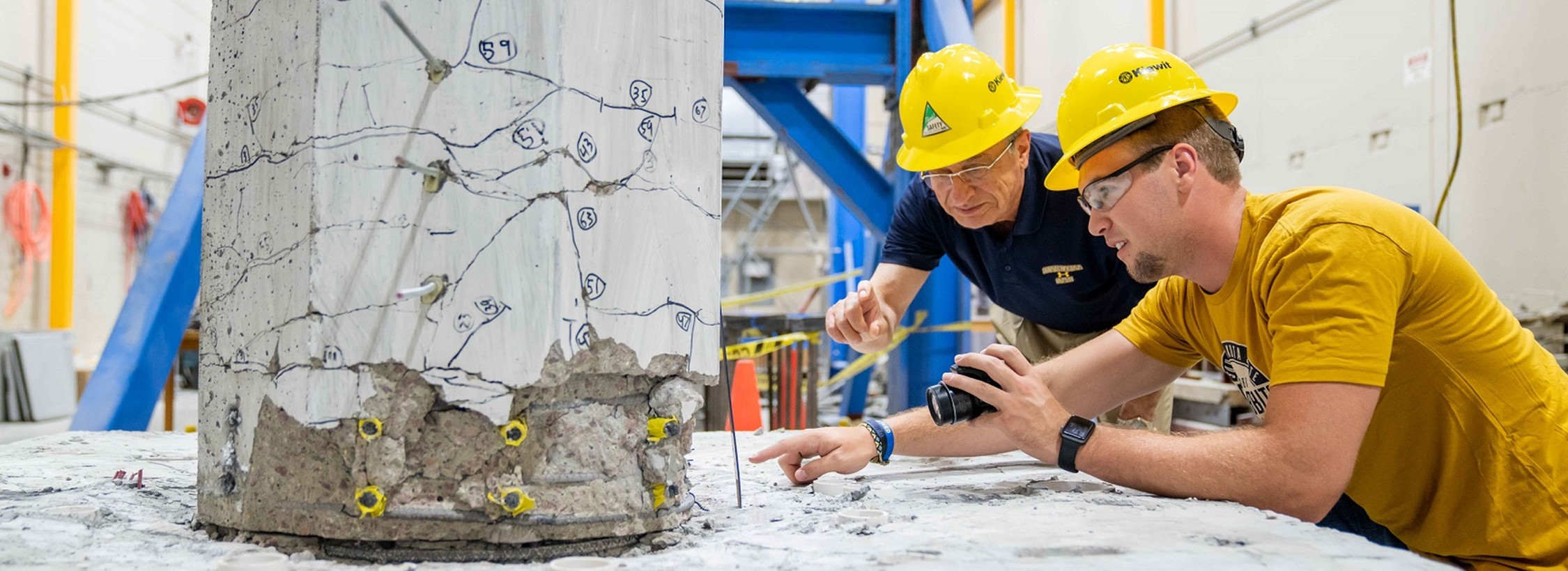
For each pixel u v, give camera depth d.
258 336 1.31
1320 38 4.84
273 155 1.30
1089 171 1.51
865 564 1.15
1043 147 2.20
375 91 1.22
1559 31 3.63
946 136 2.04
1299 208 1.45
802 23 4.04
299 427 1.24
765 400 7.18
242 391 1.34
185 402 8.58
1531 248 3.75
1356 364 1.33
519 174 1.21
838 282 8.52
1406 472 1.56
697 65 1.39
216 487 1.37
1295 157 5.04
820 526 1.40
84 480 1.80
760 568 1.13
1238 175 1.52
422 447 1.22
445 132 1.21
